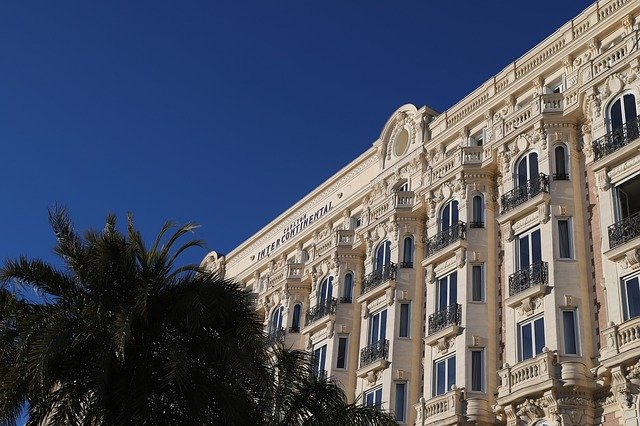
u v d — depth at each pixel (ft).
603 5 116.57
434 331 114.01
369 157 158.71
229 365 68.33
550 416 90.33
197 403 66.39
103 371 65.05
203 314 69.46
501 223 112.16
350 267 144.87
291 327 152.35
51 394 67.92
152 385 67.31
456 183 123.24
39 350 63.52
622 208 97.86
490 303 110.42
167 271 74.59
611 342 88.17
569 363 91.09
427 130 142.20
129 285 71.56
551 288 99.09
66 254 73.36
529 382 93.15
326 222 160.45
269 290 162.71
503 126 120.37
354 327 138.41
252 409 70.28
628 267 92.07
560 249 102.12
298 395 73.87
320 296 148.56
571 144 109.40
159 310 71.15
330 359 135.85
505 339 104.68
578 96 109.19
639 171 95.81
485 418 99.76
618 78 103.19
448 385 108.47
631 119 100.37
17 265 71.51
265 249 186.29
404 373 119.85
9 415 64.64
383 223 136.77
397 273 128.47
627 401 84.84
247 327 72.49
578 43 115.85
